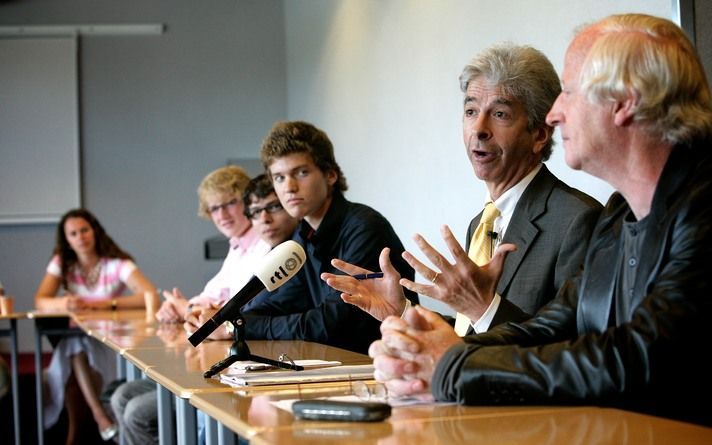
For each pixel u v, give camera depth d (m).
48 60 9.25
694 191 1.80
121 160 9.36
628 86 1.87
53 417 6.78
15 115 9.21
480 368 1.83
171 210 9.40
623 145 1.91
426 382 1.94
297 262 2.73
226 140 9.47
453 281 2.40
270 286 2.68
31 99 9.23
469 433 1.58
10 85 9.21
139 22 9.40
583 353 1.76
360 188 7.17
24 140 9.22
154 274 9.37
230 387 2.39
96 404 6.66
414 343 1.94
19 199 9.20
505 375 1.81
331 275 2.77
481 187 4.98
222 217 5.18
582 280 2.09
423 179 5.82
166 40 9.43
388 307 2.76
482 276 2.40
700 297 1.73
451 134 5.35
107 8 9.38
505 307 2.40
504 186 2.88
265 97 9.51
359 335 3.69
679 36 1.91
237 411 1.96
